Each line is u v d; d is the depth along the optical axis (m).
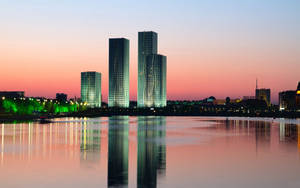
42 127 117.38
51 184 31.50
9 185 31.14
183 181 32.88
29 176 34.84
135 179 33.59
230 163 43.00
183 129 117.06
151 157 47.88
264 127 130.38
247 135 88.56
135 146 61.72
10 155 48.97
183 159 46.12
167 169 38.88
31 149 56.00
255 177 34.81
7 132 92.81
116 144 64.88
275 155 50.12
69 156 48.34
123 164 42.03
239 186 31.16
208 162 43.69
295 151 54.69
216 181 33.03
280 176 35.34
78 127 121.50
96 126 131.88
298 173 36.81
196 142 69.69
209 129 116.50
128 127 128.75
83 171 37.44
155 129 116.06
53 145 62.06
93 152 52.81
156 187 30.59
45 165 41.06
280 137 81.94
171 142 69.44
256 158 47.16
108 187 30.47
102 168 39.28
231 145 63.69
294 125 148.00
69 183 31.88
